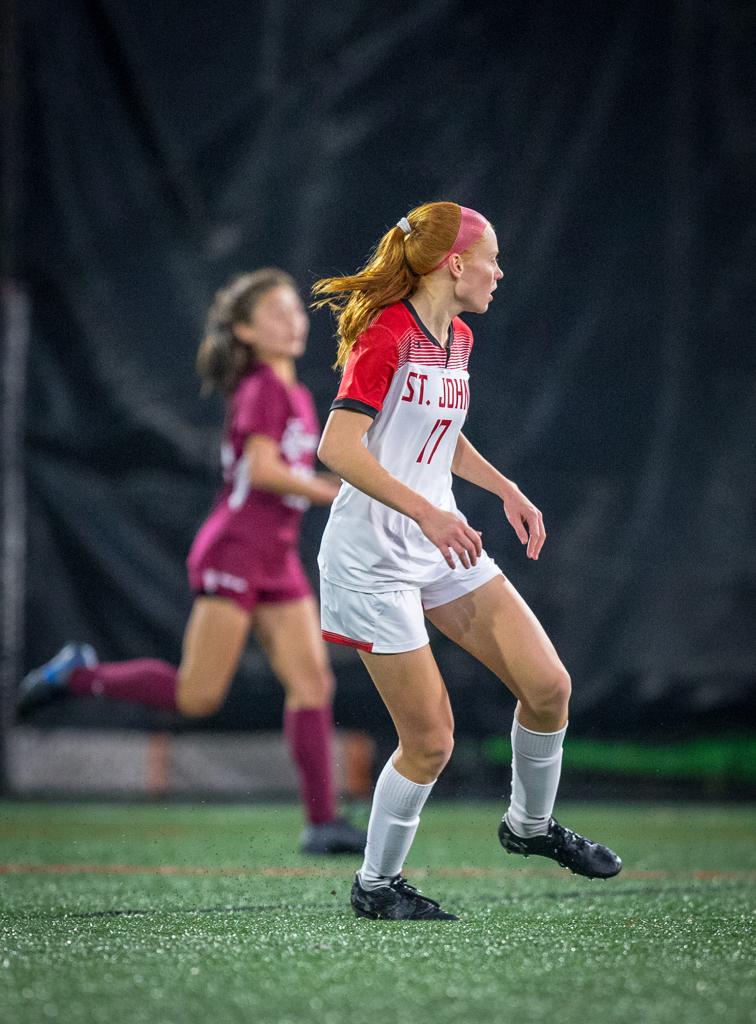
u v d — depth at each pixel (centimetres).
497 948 855
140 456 2602
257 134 2642
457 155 2678
